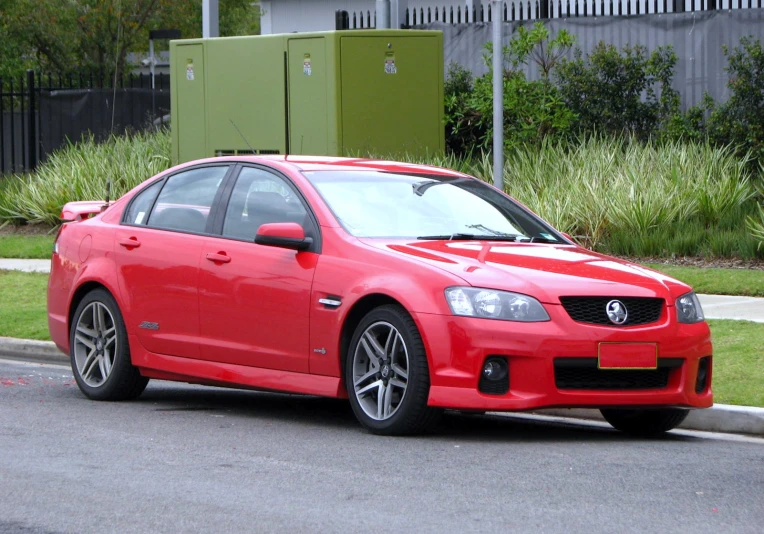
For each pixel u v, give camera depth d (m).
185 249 11.40
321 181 11.02
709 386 10.26
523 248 10.56
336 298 10.12
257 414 11.38
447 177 11.88
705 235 20.55
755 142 23.03
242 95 23.22
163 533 6.97
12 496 7.84
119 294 11.84
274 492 7.95
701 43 24.14
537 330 9.37
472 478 8.38
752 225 20.16
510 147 24.23
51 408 11.49
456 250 10.20
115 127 30.92
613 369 9.54
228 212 11.36
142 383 12.05
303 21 41.12
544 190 22.09
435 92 22.91
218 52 23.56
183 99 24.33
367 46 22.16
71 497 7.82
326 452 9.30
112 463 8.87
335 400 12.53
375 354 9.98
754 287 17.25
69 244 12.59
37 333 15.92
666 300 9.88
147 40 46.91
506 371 9.41
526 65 25.77
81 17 43.72
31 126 30.16
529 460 9.05
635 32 24.89
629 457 9.27
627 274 10.07
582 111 24.81
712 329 14.09
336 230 10.45
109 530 7.04
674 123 23.75
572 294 9.55
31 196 28.12
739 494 7.98
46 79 43.47
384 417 9.91
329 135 21.98
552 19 25.77
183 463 8.88
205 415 11.25
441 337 9.44
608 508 7.54
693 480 8.41
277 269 10.60
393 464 8.85
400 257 9.91
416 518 7.27
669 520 7.25
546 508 7.54
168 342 11.45
